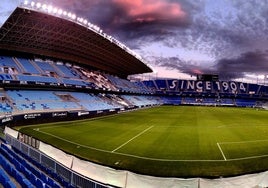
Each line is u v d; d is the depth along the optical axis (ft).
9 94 126.62
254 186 36.65
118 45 185.16
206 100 370.73
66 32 147.54
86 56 201.36
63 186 38.63
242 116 173.99
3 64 136.87
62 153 46.83
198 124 123.54
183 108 270.87
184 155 62.85
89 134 90.89
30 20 122.93
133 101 258.37
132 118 151.43
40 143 54.60
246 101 371.97
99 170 39.68
